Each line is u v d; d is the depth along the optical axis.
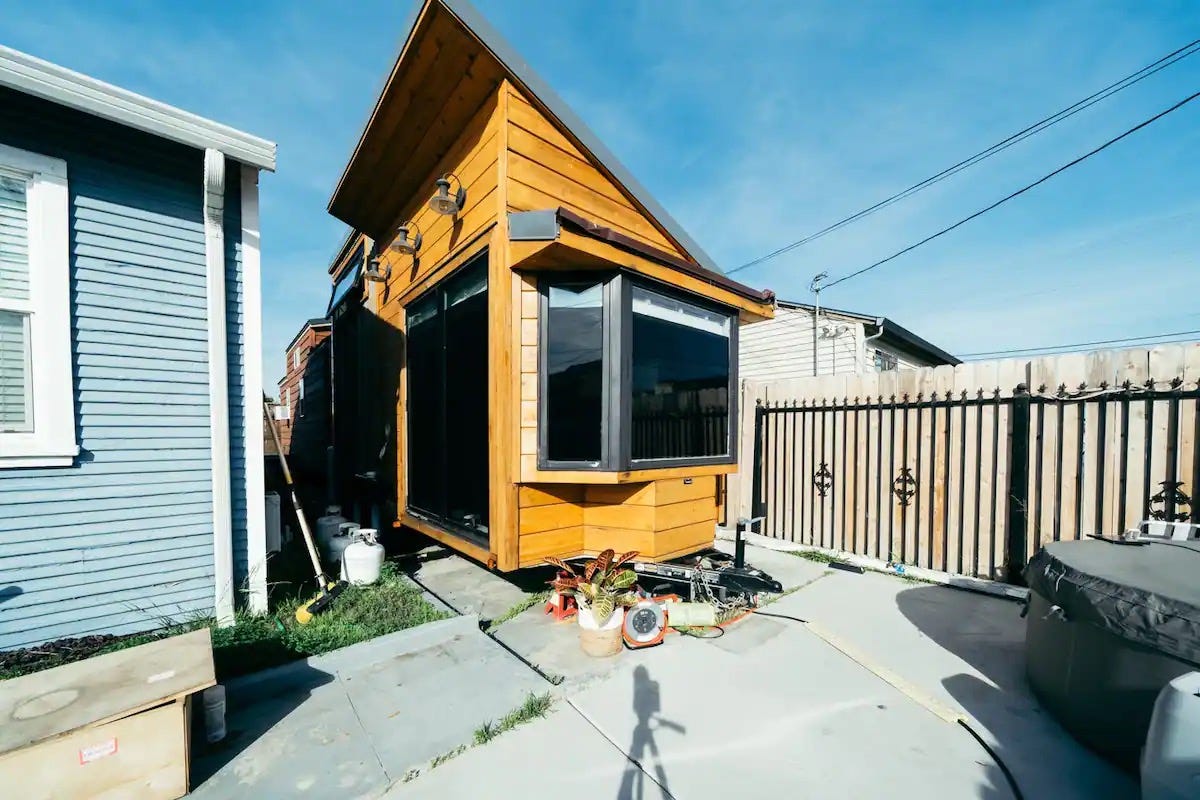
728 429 4.57
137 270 2.89
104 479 2.79
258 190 3.30
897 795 1.86
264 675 2.46
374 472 6.03
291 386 12.89
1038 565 2.60
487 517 3.71
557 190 3.80
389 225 5.80
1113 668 2.03
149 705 1.70
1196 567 2.22
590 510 3.91
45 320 2.62
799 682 2.67
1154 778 1.57
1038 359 4.20
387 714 2.29
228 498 3.10
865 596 4.06
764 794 1.84
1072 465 4.03
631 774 1.94
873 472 5.21
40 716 1.59
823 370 9.84
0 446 2.51
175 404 3.01
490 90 3.65
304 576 4.09
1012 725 2.30
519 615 3.54
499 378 3.47
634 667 2.81
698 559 4.18
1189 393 3.51
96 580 2.76
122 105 2.61
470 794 1.82
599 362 3.56
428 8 3.17
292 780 1.87
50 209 2.63
